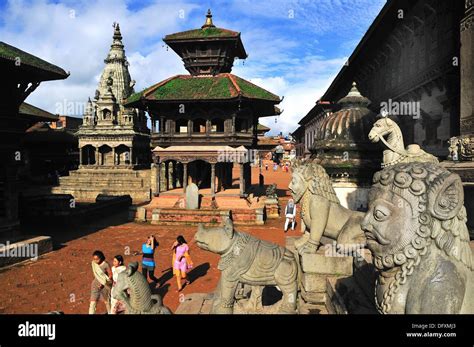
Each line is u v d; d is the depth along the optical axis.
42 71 14.51
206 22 26.39
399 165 3.10
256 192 28.14
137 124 38.44
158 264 12.56
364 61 23.14
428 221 2.84
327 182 6.86
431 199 2.82
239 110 21.02
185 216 20.17
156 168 21.88
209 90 21.41
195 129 24.12
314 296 6.38
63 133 47.25
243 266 5.52
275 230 18.36
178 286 9.94
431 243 2.87
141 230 18.83
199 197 21.30
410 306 2.83
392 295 2.96
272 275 5.54
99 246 15.36
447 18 11.31
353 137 11.41
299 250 6.84
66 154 47.84
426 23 13.11
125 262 12.72
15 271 11.89
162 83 22.75
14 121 14.15
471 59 7.61
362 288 5.23
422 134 13.59
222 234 5.62
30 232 18.31
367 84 23.62
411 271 2.88
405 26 15.12
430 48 12.70
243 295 6.44
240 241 5.64
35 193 32.62
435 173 2.89
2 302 9.26
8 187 14.19
